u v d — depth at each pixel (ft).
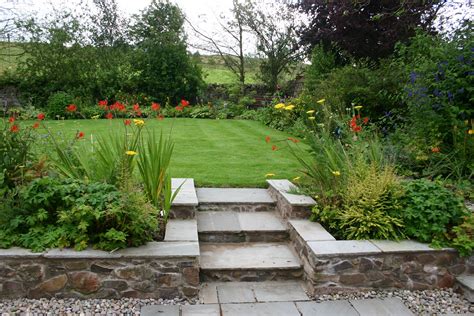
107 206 9.64
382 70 26.16
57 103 36.45
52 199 10.14
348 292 10.32
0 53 41.55
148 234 10.60
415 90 17.31
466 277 10.65
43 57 40.60
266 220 13.39
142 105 43.88
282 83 50.78
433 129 16.66
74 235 9.77
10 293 9.35
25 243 9.55
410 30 31.12
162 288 9.75
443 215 11.04
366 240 11.04
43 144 13.55
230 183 15.80
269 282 10.98
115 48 48.21
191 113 41.34
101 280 9.53
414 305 9.86
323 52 37.52
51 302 9.29
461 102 16.56
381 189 11.64
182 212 12.37
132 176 11.75
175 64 44.98
